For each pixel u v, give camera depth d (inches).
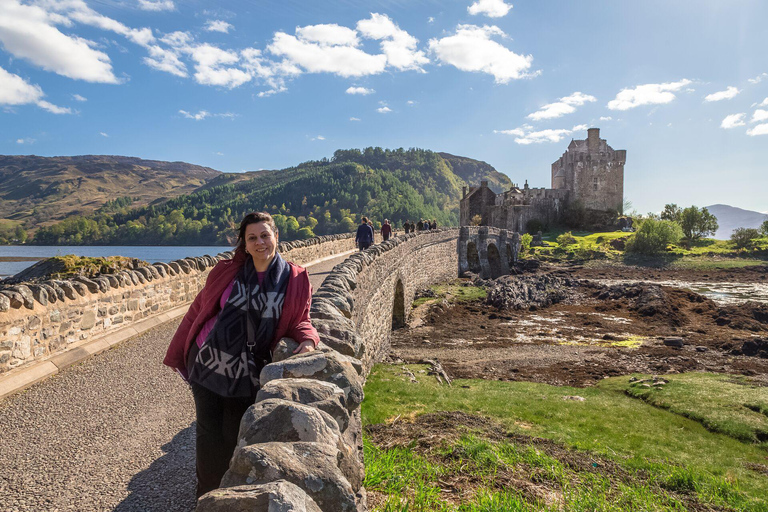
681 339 1058.7
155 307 431.5
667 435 494.0
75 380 268.1
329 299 237.6
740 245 3230.8
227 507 60.6
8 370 249.4
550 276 1872.5
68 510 140.9
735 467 414.6
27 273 499.5
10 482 156.3
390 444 341.7
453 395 565.3
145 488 156.6
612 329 1246.9
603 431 490.0
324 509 72.6
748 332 1211.9
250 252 114.1
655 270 2736.2
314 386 98.2
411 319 1279.5
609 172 3836.1
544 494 276.1
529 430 462.6
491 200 3553.2
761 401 588.4
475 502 232.8
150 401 241.8
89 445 188.7
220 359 110.8
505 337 1139.3
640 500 301.6
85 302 323.9
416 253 1498.5
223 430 112.4
